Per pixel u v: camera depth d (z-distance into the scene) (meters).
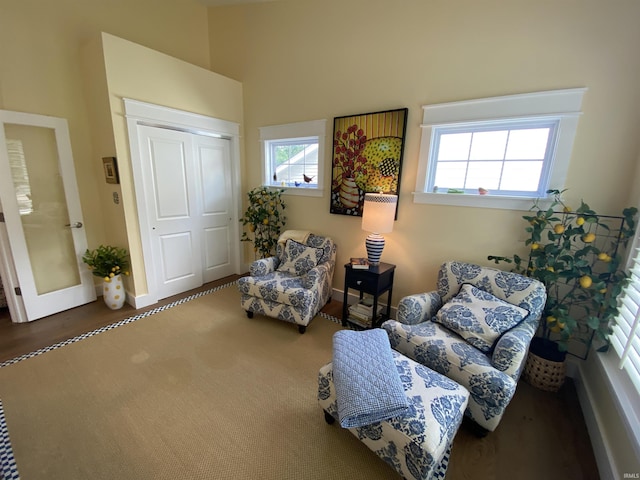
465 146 2.21
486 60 1.97
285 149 3.37
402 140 2.37
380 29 2.37
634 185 1.63
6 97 2.34
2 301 2.71
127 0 2.91
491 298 1.74
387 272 2.38
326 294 2.80
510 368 1.41
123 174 2.58
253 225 3.40
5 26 2.29
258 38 3.16
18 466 1.29
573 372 1.94
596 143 1.73
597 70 1.67
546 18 1.76
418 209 2.42
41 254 2.64
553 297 1.93
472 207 2.17
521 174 2.04
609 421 1.37
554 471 1.33
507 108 1.93
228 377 1.89
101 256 2.69
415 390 1.26
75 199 2.75
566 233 1.71
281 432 1.49
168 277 3.09
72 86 2.66
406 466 1.11
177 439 1.44
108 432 1.46
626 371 1.37
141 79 2.57
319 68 2.77
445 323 1.75
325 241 2.88
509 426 1.57
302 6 2.76
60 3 2.52
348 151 2.70
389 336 1.73
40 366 1.95
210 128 3.19
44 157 2.58
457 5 2.02
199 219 3.32
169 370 1.94
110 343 2.24
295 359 2.10
